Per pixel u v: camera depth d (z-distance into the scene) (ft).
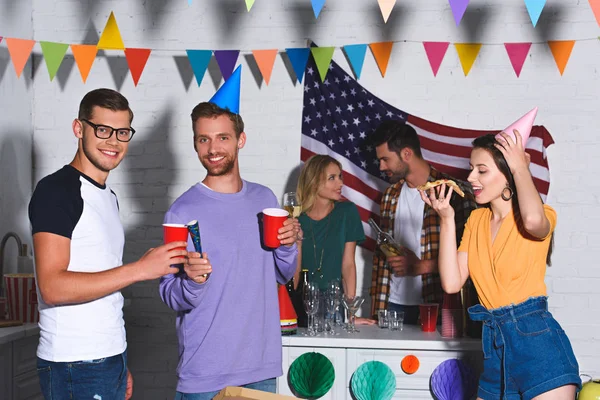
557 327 7.52
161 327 13.42
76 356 6.78
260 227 7.76
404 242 11.70
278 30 13.33
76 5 13.56
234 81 8.13
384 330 9.93
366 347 9.20
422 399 9.15
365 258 13.07
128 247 13.48
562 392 7.25
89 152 7.13
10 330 9.66
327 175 11.42
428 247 11.51
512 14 12.96
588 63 12.80
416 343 9.09
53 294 6.48
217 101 8.05
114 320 7.09
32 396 10.23
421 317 9.83
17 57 11.48
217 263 7.45
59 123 13.60
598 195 12.77
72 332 6.81
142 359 13.43
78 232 6.88
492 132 12.89
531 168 12.62
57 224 6.65
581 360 12.75
